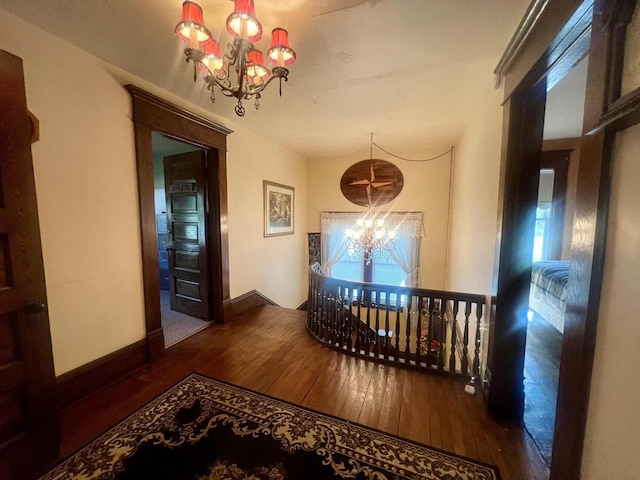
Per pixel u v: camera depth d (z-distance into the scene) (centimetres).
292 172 480
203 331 311
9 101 124
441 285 473
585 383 84
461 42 171
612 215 77
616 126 73
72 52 180
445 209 461
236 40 129
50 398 142
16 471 131
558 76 142
